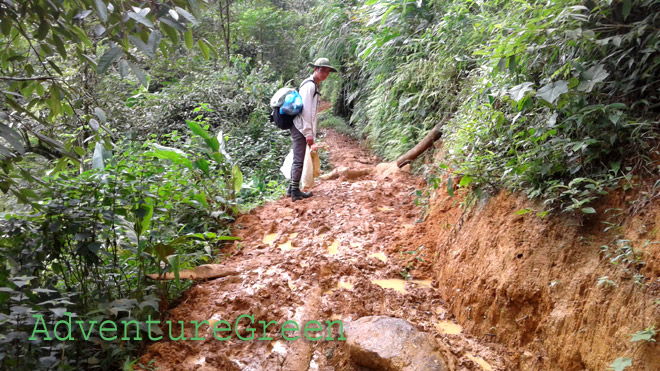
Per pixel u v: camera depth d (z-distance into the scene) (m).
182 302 3.32
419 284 3.48
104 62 2.05
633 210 2.29
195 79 9.62
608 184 2.41
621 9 2.60
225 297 3.28
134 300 2.63
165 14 2.27
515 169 2.87
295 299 3.23
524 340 2.52
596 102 2.65
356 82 10.34
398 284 3.47
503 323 2.64
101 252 2.82
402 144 6.43
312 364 2.65
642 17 2.57
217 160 4.89
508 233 2.85
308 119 5.30
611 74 2.67
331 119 11.45
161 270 3.16
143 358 2.62
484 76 3.71
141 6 2.33
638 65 2.48
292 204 5.31
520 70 3.05
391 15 7.06
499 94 3.20
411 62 6.50
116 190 2.90
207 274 3.63
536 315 2.49
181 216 4.30
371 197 5.27
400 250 3.92
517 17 3.07
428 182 4.70
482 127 3.56
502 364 2.47
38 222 2.76
